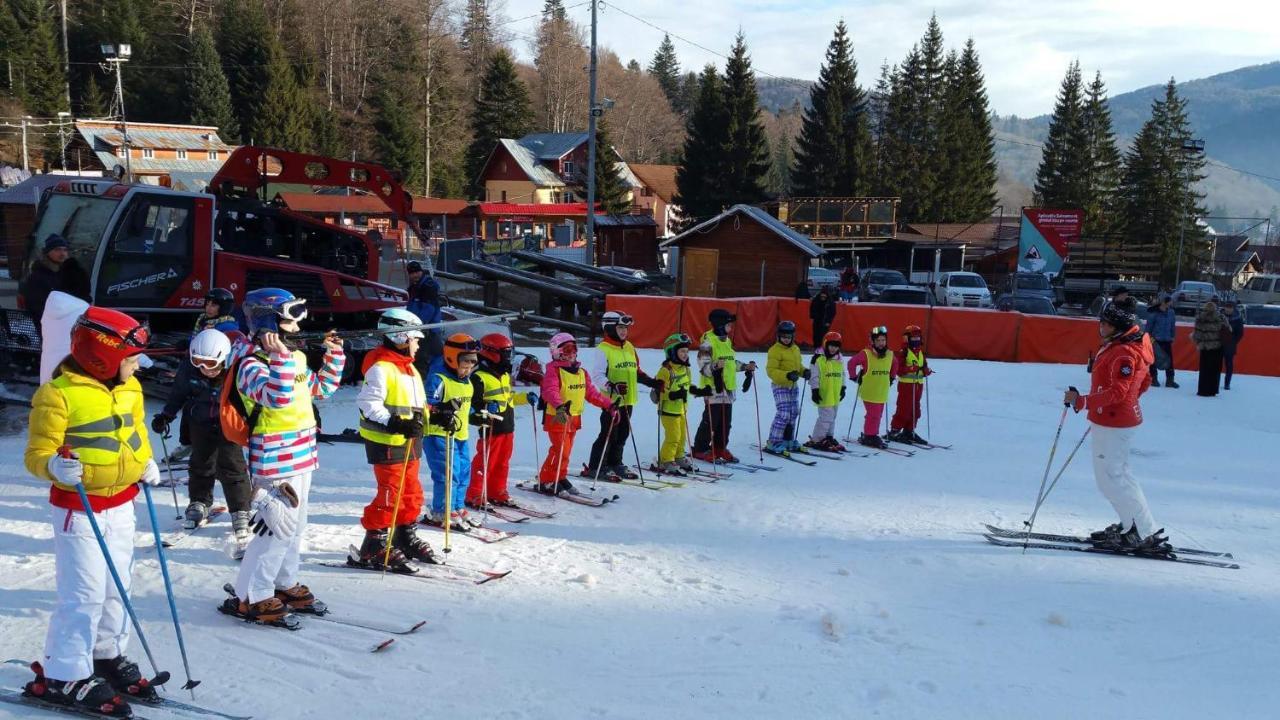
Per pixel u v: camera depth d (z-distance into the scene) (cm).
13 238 2117
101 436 392
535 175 6006
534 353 1823
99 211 1153
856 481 965
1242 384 1827
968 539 754
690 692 451
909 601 602
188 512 683
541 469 855
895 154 6981
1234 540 779
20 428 1022
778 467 1024
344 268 1455
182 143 4959
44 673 397
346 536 686
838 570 660
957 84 7225
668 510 818
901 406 1198
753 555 693
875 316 2127
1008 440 1241
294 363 502
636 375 930
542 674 464
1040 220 4016
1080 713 445
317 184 1491
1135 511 718
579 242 5650
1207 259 6156
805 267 3203
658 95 10569
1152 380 1797
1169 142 6569
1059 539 759
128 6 5859
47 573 580
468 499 783
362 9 6519
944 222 6912
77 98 5638
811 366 1112
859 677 477
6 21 5309
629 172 6938
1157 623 574
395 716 412
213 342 573
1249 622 579
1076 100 7156
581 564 651
